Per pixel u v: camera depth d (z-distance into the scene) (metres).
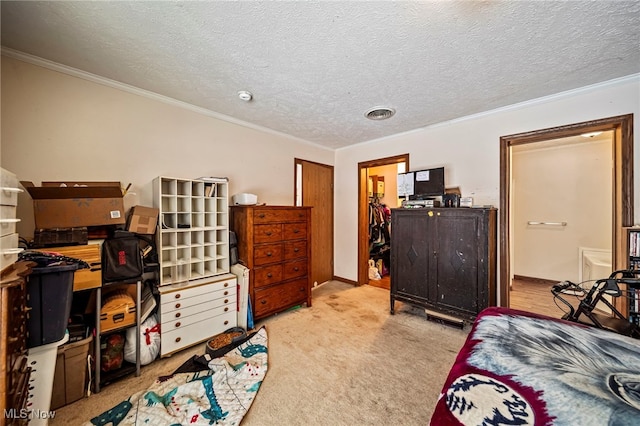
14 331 0.91
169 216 2.35
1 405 0.81
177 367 1.91
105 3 1.26
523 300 3.36
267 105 2.55
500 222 2.62
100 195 1.74
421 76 1.98
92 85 2.01
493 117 2.68
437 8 1.29
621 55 1.69
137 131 2.24
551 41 1.55
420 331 2.50
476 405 0.76
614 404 0.72
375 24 1.41
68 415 1.45
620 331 1.57
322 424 1.41
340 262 4.30
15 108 1.72
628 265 1.87
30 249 1.47
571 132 2.27
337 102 2.47
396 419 1.45
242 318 2.50
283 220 2.88
